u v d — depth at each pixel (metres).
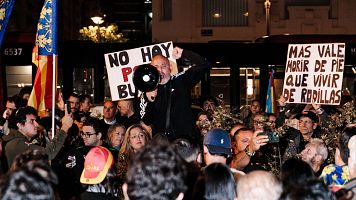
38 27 9.68
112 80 11.29
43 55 9.69
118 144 9.62
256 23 39.28
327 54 11.43
